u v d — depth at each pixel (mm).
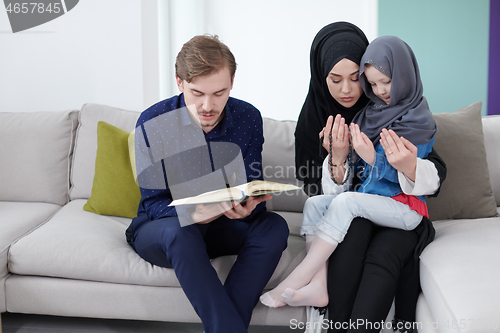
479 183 1710
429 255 1296
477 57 3277
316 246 1368
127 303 1429
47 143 2055
